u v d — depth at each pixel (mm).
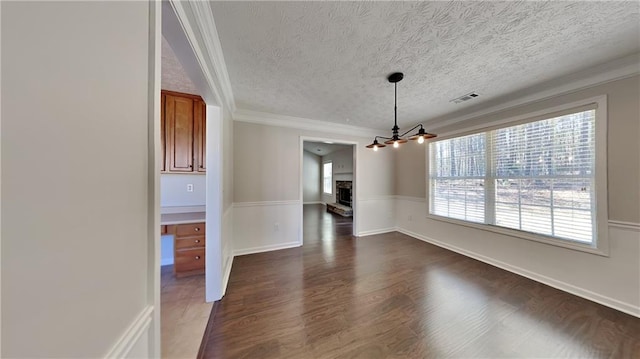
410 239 4219
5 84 334
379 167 4668
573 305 2008
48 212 398
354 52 1802
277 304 2033
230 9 1333
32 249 374
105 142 531
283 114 3518
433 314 1882
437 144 3939
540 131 2535
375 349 1506
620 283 1942
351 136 4328
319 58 1888
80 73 464
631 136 1892
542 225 2502
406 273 2695
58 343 418
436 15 1396
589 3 1287
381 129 4520
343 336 1625
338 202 8445
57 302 417
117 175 571
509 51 1792
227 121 2648
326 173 9625
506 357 1443
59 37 420
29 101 367
